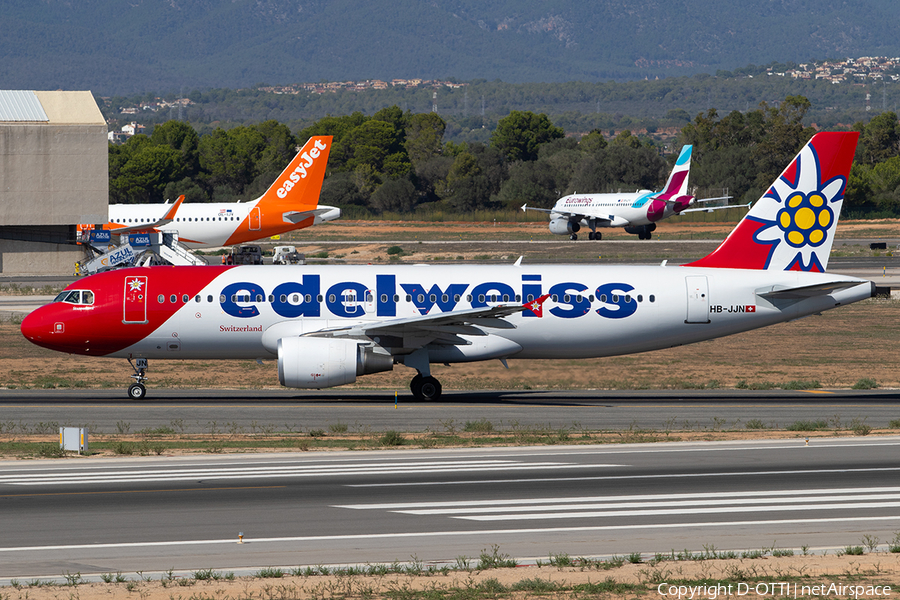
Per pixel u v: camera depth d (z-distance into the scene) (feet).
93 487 303.48
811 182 529.04
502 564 220.84
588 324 516.32
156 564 222.28
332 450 370.73
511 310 478.18
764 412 477.36
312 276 513.04
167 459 352.28
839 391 562.25
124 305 500.33
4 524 257.75
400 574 214.48
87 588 202.59
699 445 381.60
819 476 321.52
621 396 537.65
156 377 609.01
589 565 221.25
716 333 527.40
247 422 438.81
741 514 271.28
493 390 560.61
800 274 531.50
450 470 330.54
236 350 513.45
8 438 396.57
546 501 285.43
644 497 290.56
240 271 515.09
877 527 257.75
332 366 480.64
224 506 278.46
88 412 464.24
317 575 213.25
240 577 211.41
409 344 497.87
